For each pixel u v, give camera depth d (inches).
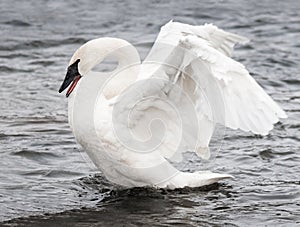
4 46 964.6
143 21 1115.9
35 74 845.8
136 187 510.9
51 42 994.7
